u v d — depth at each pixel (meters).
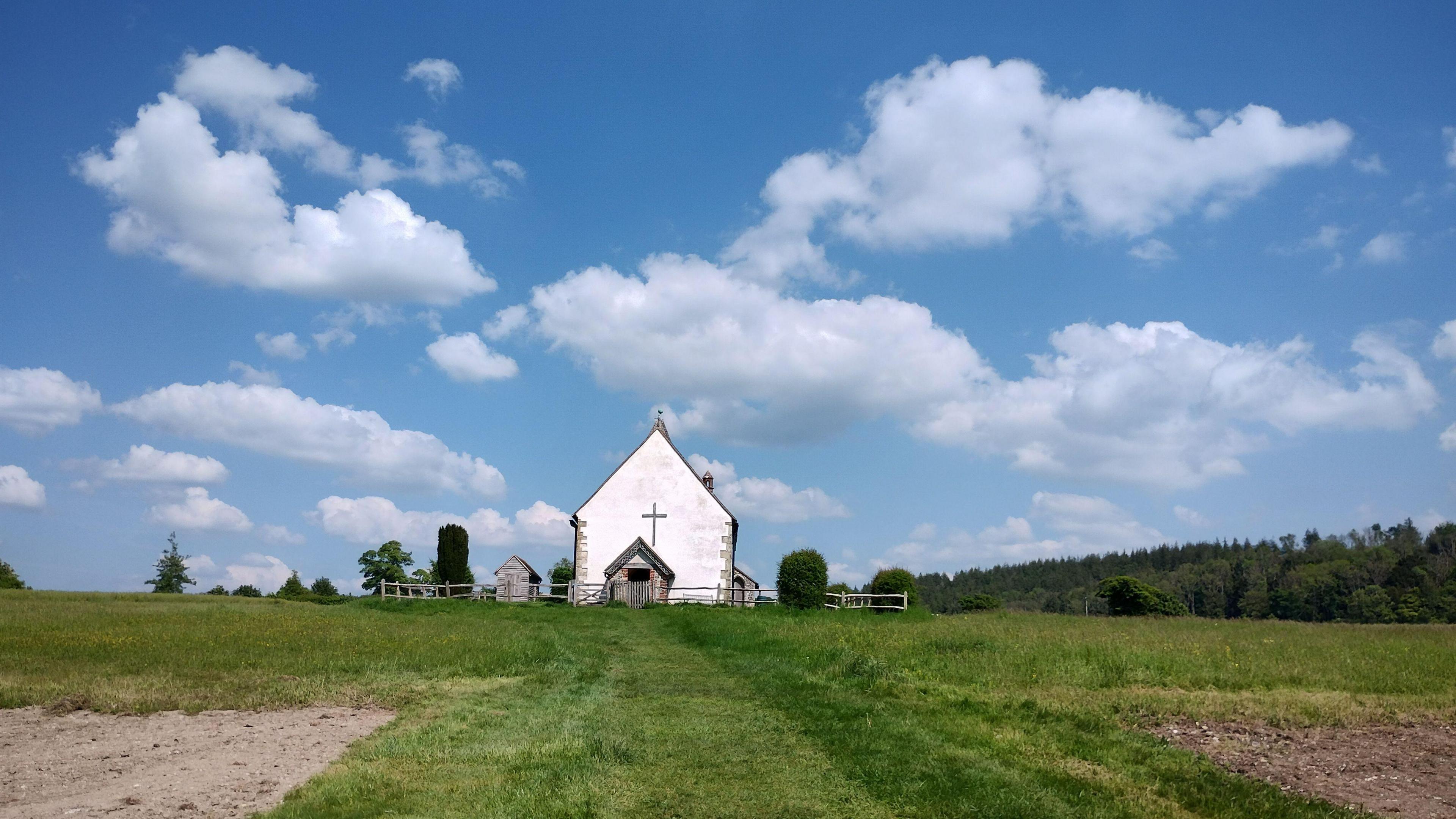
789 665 19.27
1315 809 9.44
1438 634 29.78
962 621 34.50
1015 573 177.50
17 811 8.84
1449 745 12.56
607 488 46.34
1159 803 9.82
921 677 17.66
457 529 50.69
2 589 48.06
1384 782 10.77
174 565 92.25
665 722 13.56
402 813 8.90
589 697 15.62
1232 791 10.04
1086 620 36.72
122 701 14.32
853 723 13.28
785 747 12.03
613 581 44.72
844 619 33.78
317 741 12.16
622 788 10.00
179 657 18.98
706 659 21.30
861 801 9.74
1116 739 12.59
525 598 46.81
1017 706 14.69
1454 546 114.56
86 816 8.69
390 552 73.69
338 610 36.88
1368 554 111.44
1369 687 16.80
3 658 18.42
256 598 47.94
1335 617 96.06
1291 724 13.78
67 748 11.54
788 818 9.16
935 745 12.06
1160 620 37.97
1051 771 10.90
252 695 15.16
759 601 42.72
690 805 9.49
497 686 16.72
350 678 17.09
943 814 9.30
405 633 25.06
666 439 46.72
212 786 9.87
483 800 9.36
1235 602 117.44
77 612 31.03
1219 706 14.75
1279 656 20.72
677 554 45.66
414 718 13.70
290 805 9.02
